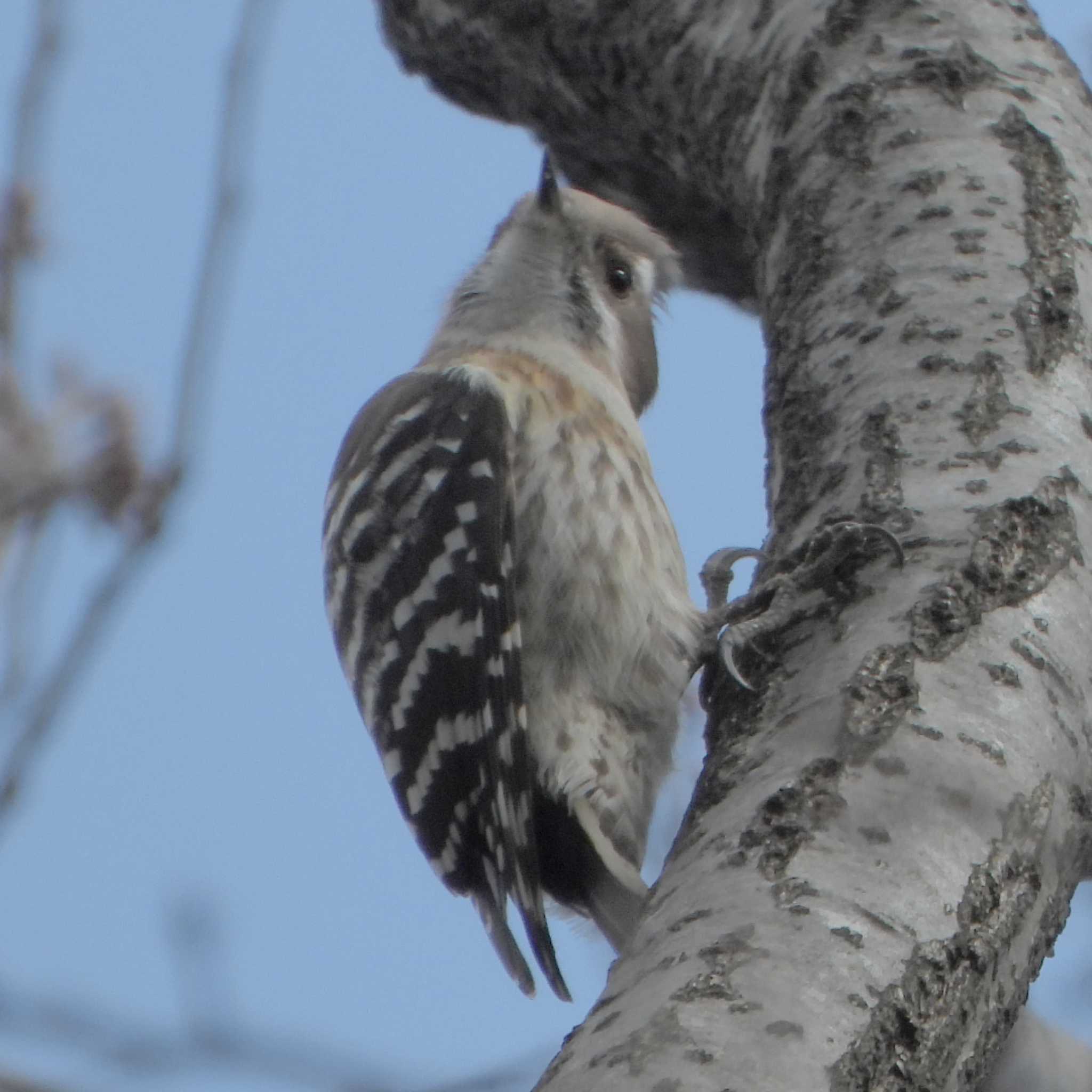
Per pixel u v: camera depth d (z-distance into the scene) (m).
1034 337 7.24
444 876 9.20
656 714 8.81
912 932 5.25
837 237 8.09
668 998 4.99
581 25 10.34
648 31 9.99
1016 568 6.39
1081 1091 7.42
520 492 9.17
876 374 7.39
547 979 8.26
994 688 5.98
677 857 5.84
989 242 7.64
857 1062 4.88
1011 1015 5.40
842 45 8.70
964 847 5.51
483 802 8.80
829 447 7.39
